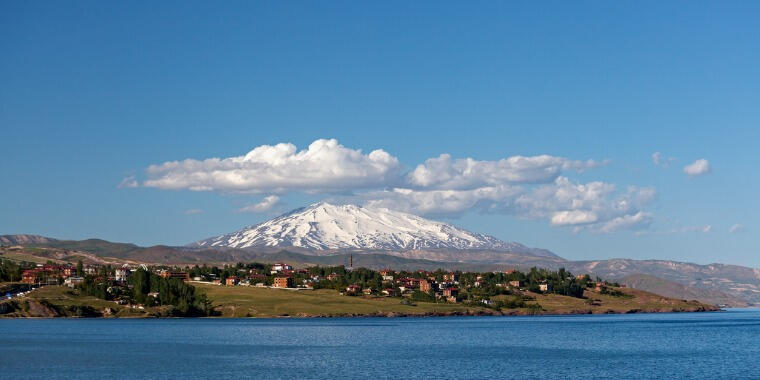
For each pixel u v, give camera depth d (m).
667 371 198.75
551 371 198.62
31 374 193.12
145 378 186.38
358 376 189.12
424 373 194.62
